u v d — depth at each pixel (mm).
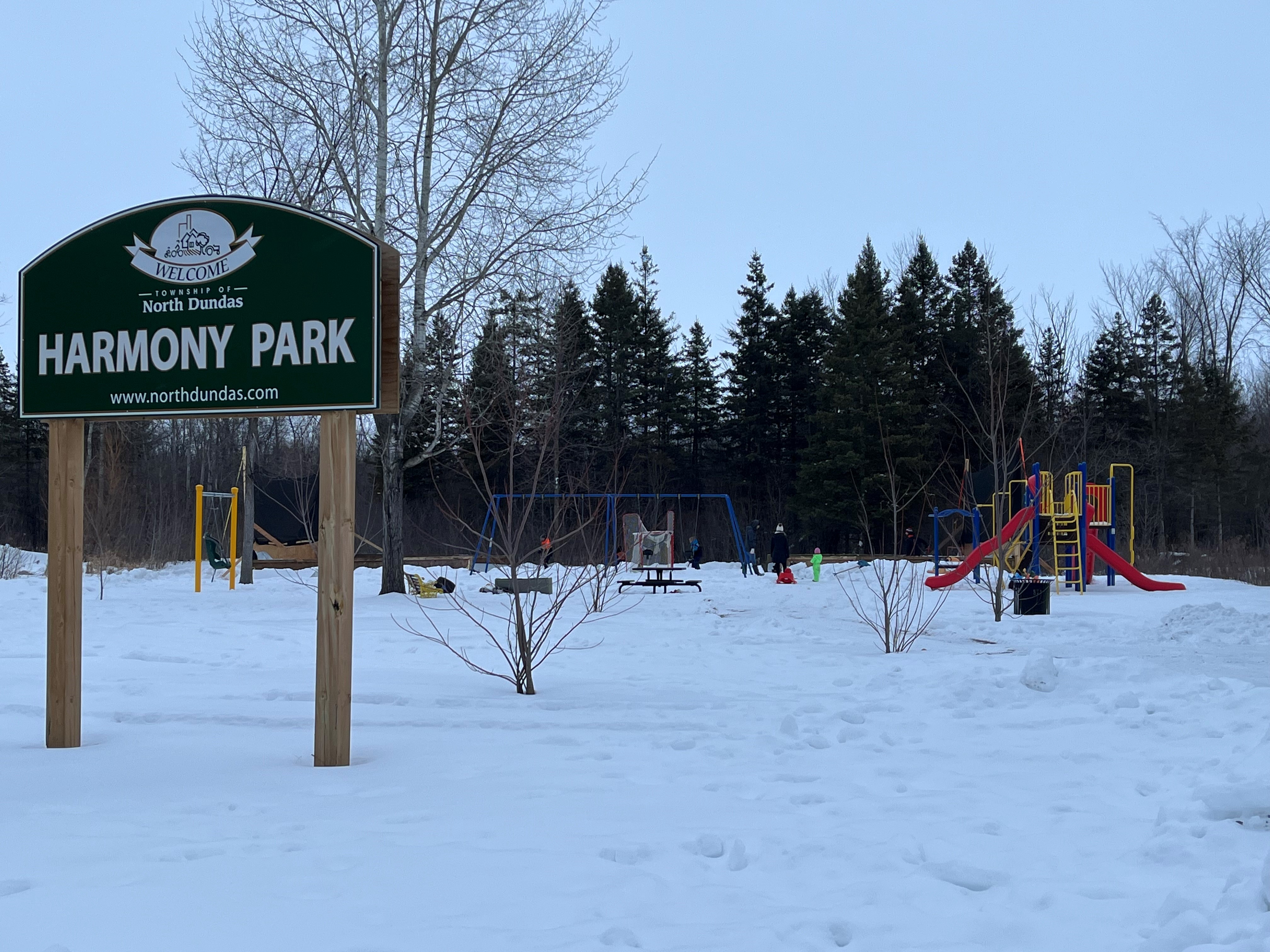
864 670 10133
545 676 9766
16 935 3084
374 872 3736
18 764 5816
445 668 10320
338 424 6062
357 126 20781
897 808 4840
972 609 17891
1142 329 51438
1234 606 17688
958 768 5797
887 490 44844
